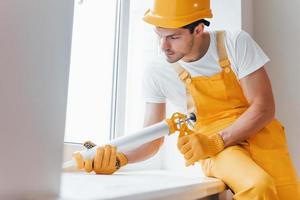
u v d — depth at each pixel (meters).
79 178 0.67
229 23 1.27
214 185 0.76
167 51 0.89
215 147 0.85
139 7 1.34
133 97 1.29
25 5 0.31
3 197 0.29
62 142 0.35
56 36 0.34
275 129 0.92
